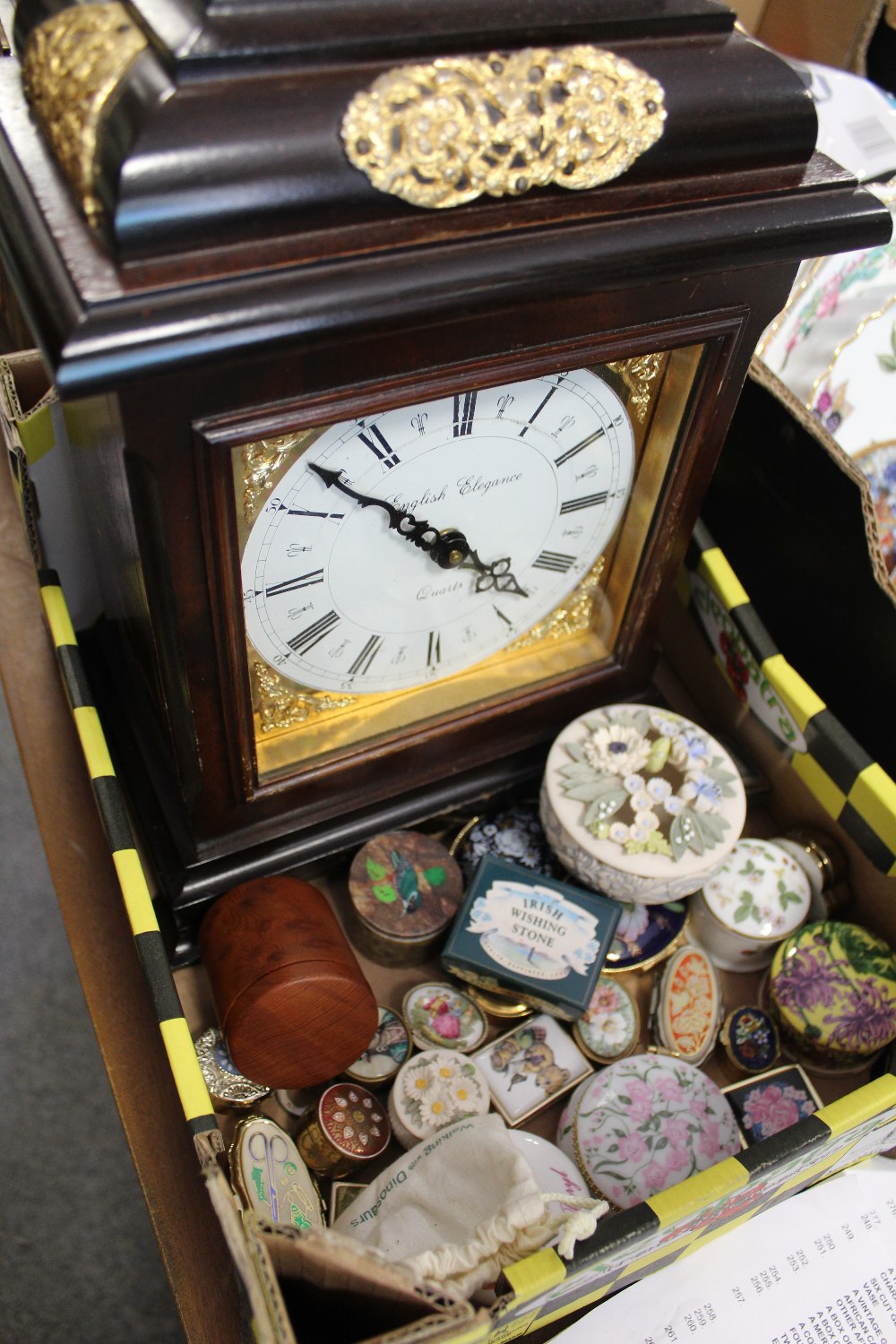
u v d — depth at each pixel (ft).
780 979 2.62
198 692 2.12
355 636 2.34
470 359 1.91
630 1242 1.87
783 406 2.84
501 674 2.72
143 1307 3.79
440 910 2.57
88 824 2.77
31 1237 3.89
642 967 2.67
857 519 2.74
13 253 1.68
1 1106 4.13
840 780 2.69
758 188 1.99
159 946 2.16
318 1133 2.32
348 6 1.63
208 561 1.91
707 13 1.90
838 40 3.28
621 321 2.02
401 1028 2.53
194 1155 2.29
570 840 2.48
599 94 1.75
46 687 2.96
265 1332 1.46
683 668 3.35
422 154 1.65
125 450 1.72
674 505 2.44
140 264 1.56
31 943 4.48
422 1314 1.70
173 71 1.54
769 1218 2.42
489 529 2.31
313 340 1.64
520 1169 2.03
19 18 1.94
